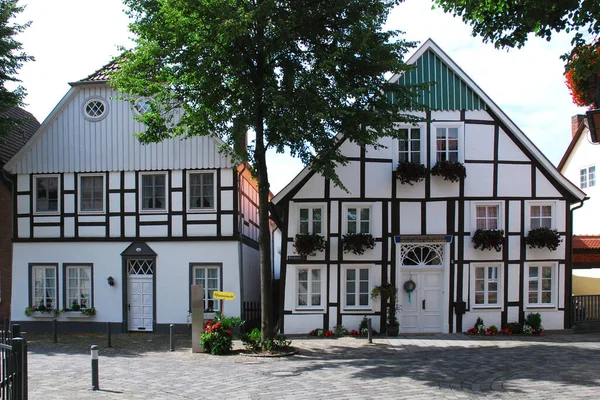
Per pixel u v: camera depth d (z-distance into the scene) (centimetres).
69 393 1042
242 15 1330
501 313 1889
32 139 2097
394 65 1447
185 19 1355
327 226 1877
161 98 1563
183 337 1903
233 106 1470
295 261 1872
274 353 1480
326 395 984
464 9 991
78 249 2064
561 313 1897
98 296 2045
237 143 1545
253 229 2330
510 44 973
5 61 1992
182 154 2023
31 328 2066
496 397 944
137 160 2048
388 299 1862
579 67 847
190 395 1020
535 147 1908
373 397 958
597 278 2298
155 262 2022
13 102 1995
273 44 1392
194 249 2005
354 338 1783
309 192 1888
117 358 1473
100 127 2077
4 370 663
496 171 1919
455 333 1866
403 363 1316
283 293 1867
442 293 1898
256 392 1028
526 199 1920
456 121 1914
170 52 1427
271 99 1360
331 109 1359
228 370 1270
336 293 1869
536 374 1145
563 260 1909
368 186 1895
